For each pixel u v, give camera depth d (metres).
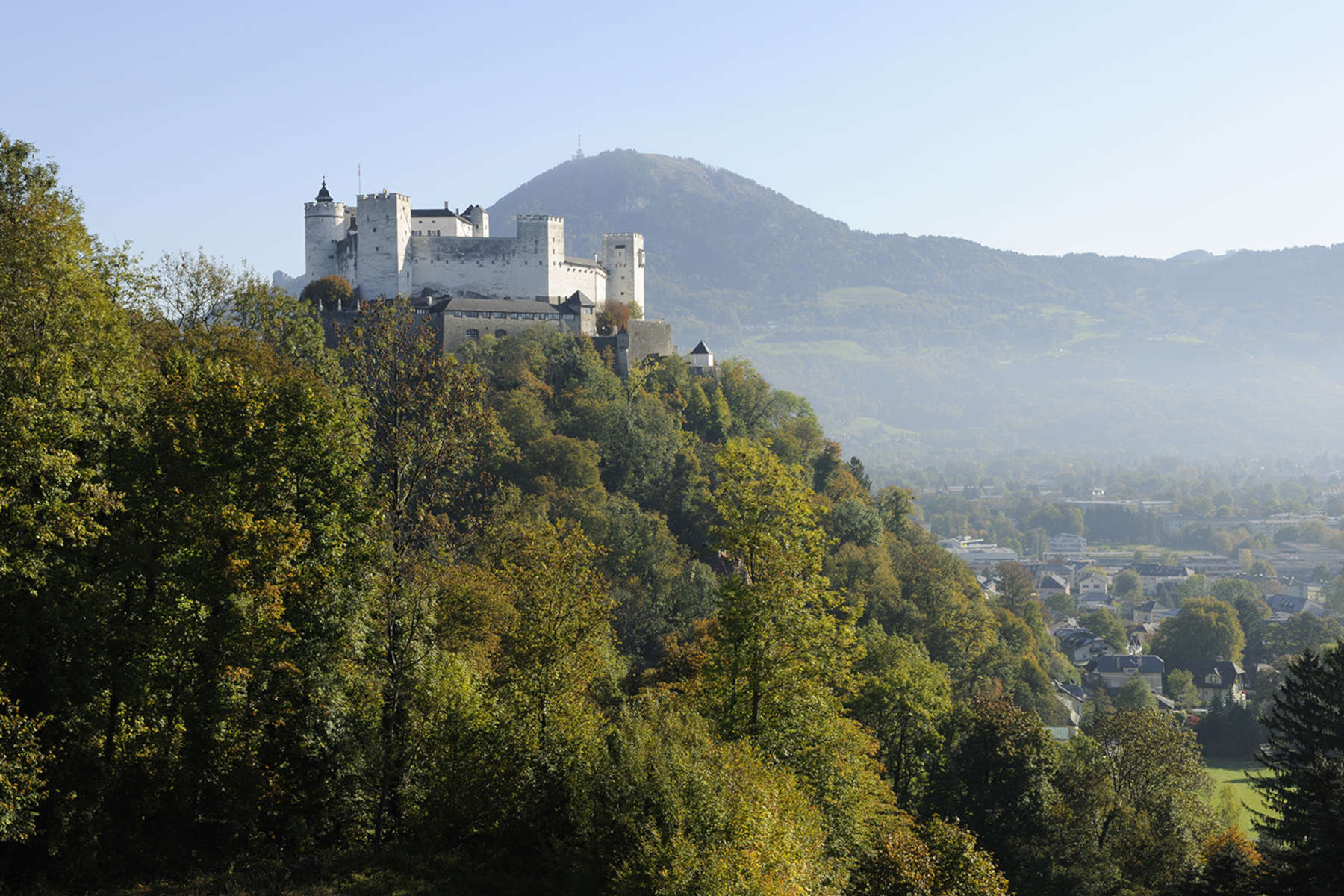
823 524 170.12
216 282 79.31
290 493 45.34
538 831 44.22
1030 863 67.75
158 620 42.88
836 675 51.47
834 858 45.38
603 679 69.12
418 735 47.62
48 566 40.12
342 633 45.88
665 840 37.84
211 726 43.69
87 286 48.91
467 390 49.09
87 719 41.72
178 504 42.59
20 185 49.69
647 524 140.25
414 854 44.16
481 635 55.66
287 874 41.69
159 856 41.69
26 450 38.97
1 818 35.72
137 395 46.66
